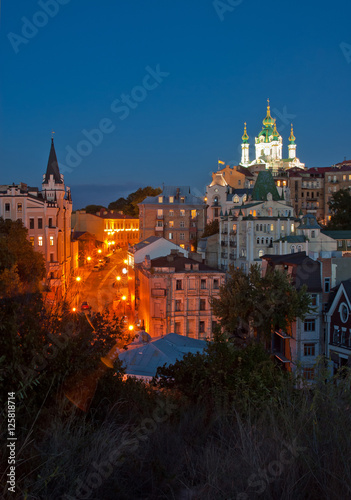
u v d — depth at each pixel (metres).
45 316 10.16
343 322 36.31
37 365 8.94
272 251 78.75
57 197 73.31
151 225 103.75
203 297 48.91
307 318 37.88
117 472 6.48
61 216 73.19
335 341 37.06
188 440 7.84
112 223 142.50
